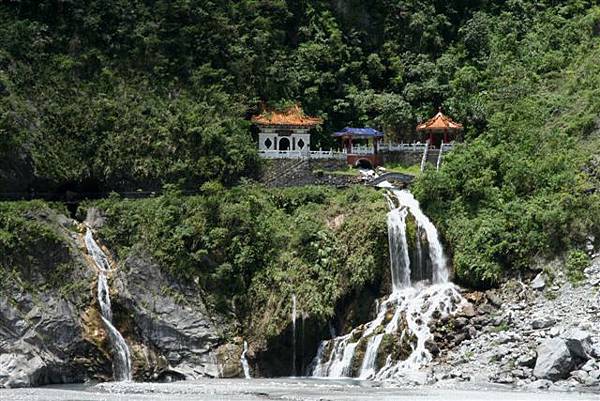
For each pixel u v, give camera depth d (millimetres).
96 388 96250
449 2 179500
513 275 115750
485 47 170625
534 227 118188
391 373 103438
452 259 120875
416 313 110875
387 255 118625
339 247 120125
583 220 116625
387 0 174875
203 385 98188
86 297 110438
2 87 132500
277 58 157375
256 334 113250
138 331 111188
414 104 161500
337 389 92688
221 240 118750
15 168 128500
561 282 111812
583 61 159125
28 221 113000
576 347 91812
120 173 135375
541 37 170875
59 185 133125
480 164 129500
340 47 165000
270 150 143250
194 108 141625
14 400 85938
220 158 136875
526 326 103250
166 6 153625
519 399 82625
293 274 115875
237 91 149500
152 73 145375
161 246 116938
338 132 151500
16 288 106750
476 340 104688
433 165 143625
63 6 148750
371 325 112062
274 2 164500
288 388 94000
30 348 103625
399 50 171500
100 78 142125
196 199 122875
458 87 161000
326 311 113250
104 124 137125
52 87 138250
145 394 90250
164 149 136750
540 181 125625
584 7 179125
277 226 123188
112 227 121812
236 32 155250
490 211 123125
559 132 135500
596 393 86375
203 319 113438
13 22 143875
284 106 150250
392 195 128000
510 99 152125
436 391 89188
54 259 111500
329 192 131000
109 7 150000
